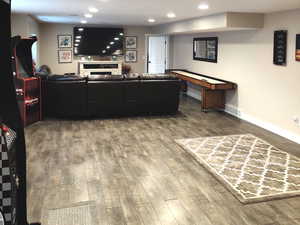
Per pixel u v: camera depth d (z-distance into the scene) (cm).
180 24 801
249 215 273
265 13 562
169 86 661
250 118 629
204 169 377
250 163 397
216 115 688
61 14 707
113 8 561
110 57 1096
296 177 354
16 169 111
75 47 1055
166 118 653
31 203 288
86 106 625
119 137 509
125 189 321
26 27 714
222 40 734
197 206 288
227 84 673
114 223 257
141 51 1115
